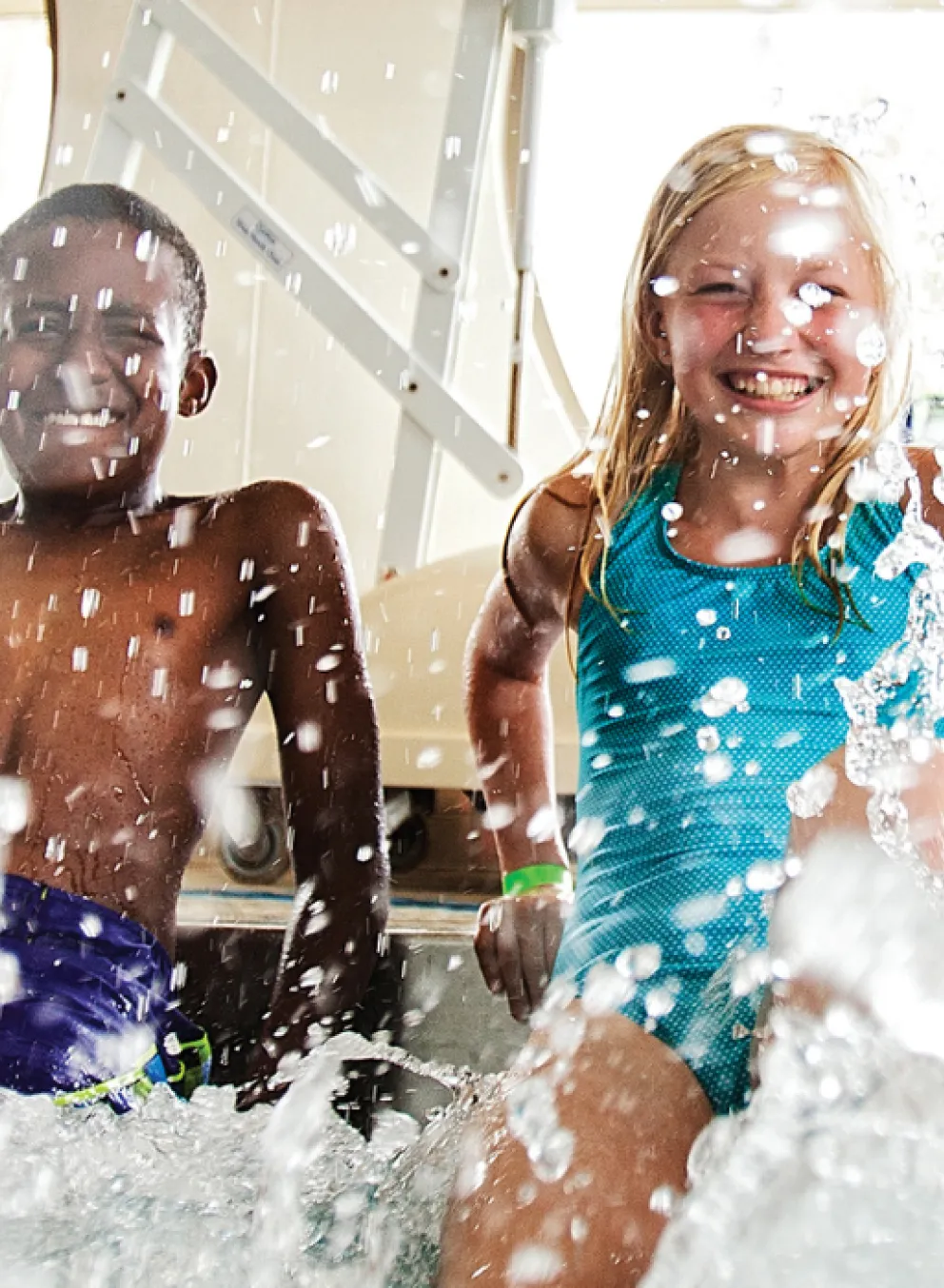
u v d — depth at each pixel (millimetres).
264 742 1564
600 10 2461
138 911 1246
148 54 2164
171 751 1296
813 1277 710
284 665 1355
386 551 2023
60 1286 773
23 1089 1077
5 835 1235
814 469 1215
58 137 2275
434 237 2100
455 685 1637
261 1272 797
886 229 1242
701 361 1216
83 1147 954
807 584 1189
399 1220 864
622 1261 802
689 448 1283
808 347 1186
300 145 2127
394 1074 1185
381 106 2289
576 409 2441
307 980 1242
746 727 1144
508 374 2383
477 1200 851
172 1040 1217
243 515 1386
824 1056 856
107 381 1325
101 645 1305
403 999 1261
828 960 873
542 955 1216
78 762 1263
